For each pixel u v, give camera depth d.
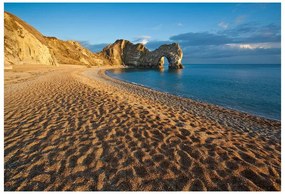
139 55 154.38
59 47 89.12
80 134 5.23
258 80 39.75
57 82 14.98
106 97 9.58
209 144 4.89
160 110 8.17
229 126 7.43
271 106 15.94
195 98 17.97
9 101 8.71
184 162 3.99
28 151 4.32
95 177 3.47
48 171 3.61
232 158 4.24
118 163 3.90
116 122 6.15
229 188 3.31
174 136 5.23
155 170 3.70
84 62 95.44
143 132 5.42
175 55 112.88
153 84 29.91
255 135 6.54
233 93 22.36
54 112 7.11
